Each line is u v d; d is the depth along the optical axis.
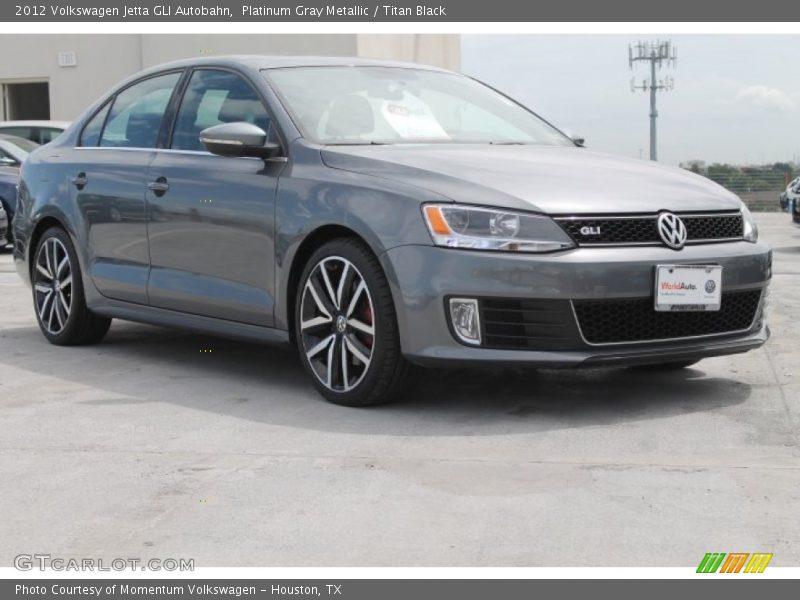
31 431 3.96
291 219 4.38
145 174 5.17
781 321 6.43
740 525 2.88
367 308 4.17
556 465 3.43
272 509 3.05
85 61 18.72
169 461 3.54
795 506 3.02
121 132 5.54
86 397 4.53
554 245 3.89
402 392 4.21
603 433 3.83
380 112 4.80
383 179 4.15
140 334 6.17
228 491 3.22
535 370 4.98
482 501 3.09
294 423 4.03
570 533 2.84
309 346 4.39
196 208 4.83
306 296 4.36
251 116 4.77
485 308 3.91
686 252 4.07
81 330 5.72
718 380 4.74
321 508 3.05
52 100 18.97
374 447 3.68
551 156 4.56
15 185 11.91
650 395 4.44
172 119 5.22
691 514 2.96
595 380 4.75
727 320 4.27
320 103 4.74
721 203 4.30
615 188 4.14
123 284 5.29
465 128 4.95
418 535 2.84
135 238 5.22
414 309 3.96
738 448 3.61
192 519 2.98
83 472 3.43
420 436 3.81
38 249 5.91
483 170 4.16
